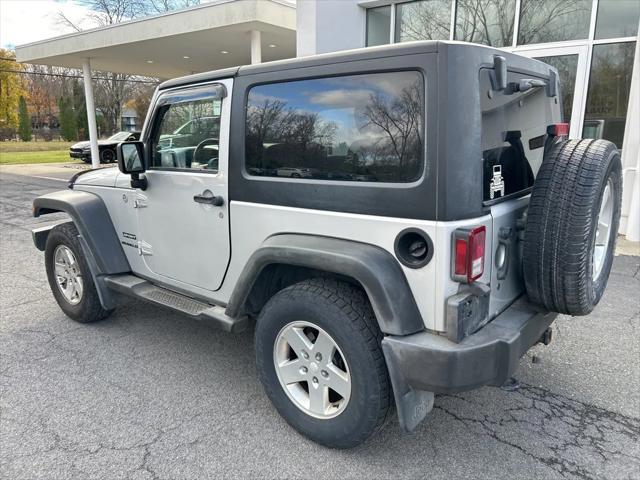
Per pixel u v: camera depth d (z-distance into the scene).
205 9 10.62
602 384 3.20
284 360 2.67
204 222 3.04
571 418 2.85
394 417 2.69
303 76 2.46
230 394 3.10
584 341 3.78
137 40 12.17
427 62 2.05
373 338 2.29
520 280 2.56
